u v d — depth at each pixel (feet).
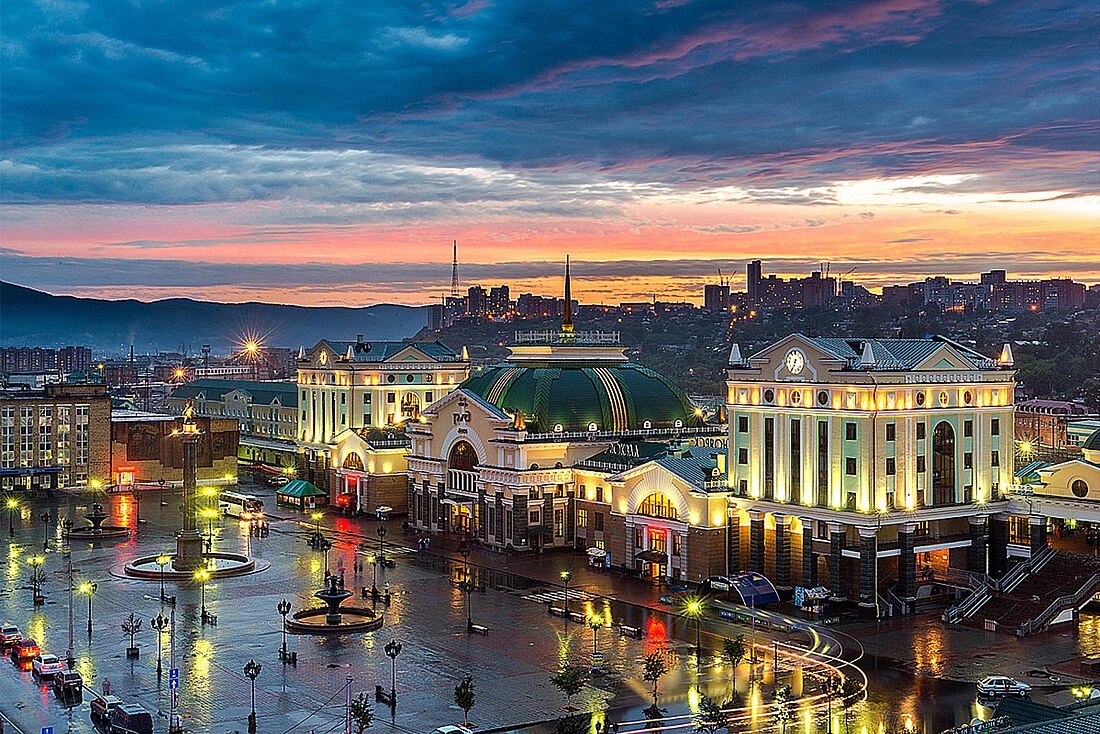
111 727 335.06
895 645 436.76
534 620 480.64
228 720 350.43
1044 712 259.80
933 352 504.84
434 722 349.61
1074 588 479.41
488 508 655.35
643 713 358.02
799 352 508.53
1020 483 537.65
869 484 484.74
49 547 642.22
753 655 425.69
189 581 556.10
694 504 542.16
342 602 486.38
